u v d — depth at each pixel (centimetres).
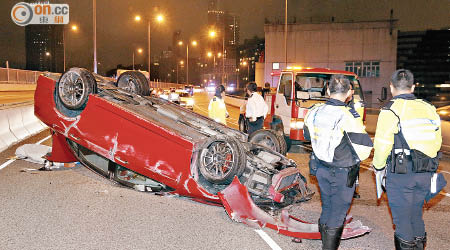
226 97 4469
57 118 687
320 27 5081
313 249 443
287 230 475
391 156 362
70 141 729
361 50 5006
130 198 620
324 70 1126
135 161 609
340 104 382
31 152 847
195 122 729
